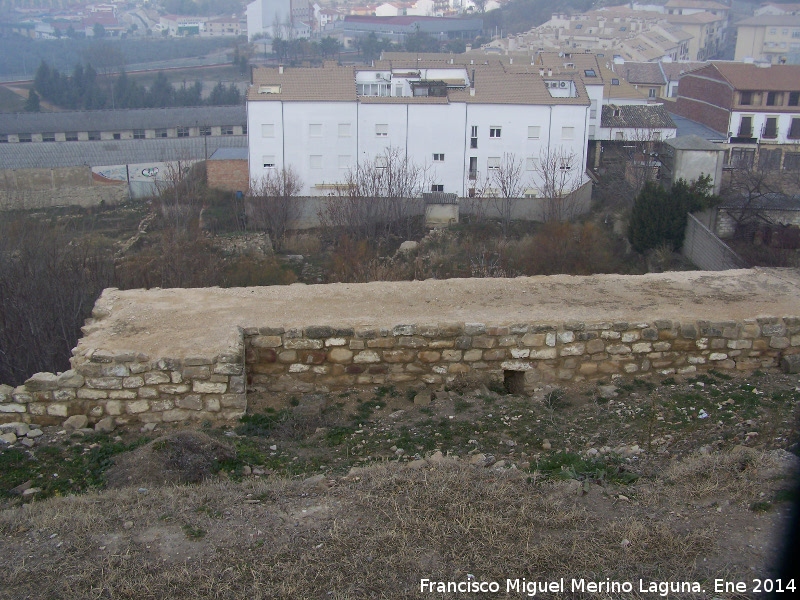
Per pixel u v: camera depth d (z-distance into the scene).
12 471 7.72
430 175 44.19
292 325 9.86
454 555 5.55
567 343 9.97
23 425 8.68
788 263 26.58
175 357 8.84
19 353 19.06
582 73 52.31
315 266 33.47
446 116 43.12
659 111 51.41
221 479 7.37
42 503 6.65
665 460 7.50
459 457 7.80
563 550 5.55
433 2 182.75
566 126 43.31
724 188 34.28
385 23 134.25
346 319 10.12
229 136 62.28
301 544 5.71
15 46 139.62
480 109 43.09
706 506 6.05
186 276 24.45
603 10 125.44
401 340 9.84
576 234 34.12
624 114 50.84
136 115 65.50
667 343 10.10
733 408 8.93
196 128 65.50
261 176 42.97
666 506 6.11
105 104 87.62
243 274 27.45
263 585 5.25
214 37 160.88
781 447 7.49
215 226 40.47
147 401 8.88
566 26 116.19
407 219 39.22
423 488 6.48
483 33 137.75
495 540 5.70
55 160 53.28
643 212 32.22
